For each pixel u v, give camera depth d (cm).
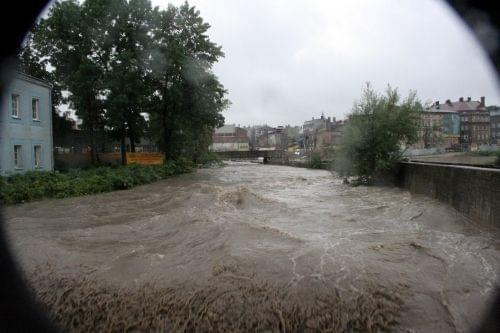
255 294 473
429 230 793
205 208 1059
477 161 2945
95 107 3091
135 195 1573
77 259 602
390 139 1692
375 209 1069
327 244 658
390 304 461
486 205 841
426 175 1305
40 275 553
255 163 6825
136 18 2917
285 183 2133
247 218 913
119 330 473
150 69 2942
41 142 2156
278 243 661
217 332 448
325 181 2270
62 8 2838
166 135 3291
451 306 459
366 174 1820
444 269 547
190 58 2964
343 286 484
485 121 7531
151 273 536
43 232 809
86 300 499
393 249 630
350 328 443
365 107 1759
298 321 446
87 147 3688
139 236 755
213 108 3119
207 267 547
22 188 1421
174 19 3023
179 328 458
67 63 3019
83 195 1598
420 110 1688
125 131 3097
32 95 2072
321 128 8806
